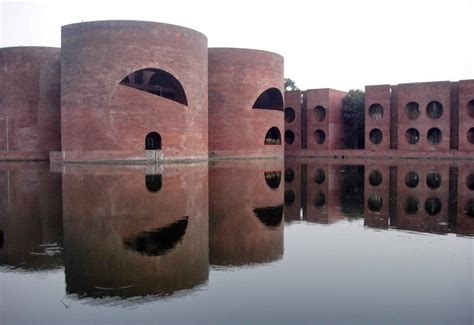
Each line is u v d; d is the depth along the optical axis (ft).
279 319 14.74
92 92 82.84
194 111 92.73
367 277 18.66
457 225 29.35
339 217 32.27
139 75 101.60
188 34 89.61
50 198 38.96
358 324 14.39
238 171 70.54
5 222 29.32
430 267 19.95
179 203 36.55
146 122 84.79
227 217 31.50
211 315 15.07
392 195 44.21
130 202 36.65
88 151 83.97
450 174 68.54
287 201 39.70
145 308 15.69
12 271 19.62
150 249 22.95
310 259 21.29
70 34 84.28
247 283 18.07
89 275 19.06
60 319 14.78
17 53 103.24
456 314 15.06
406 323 14.44
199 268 19.93
